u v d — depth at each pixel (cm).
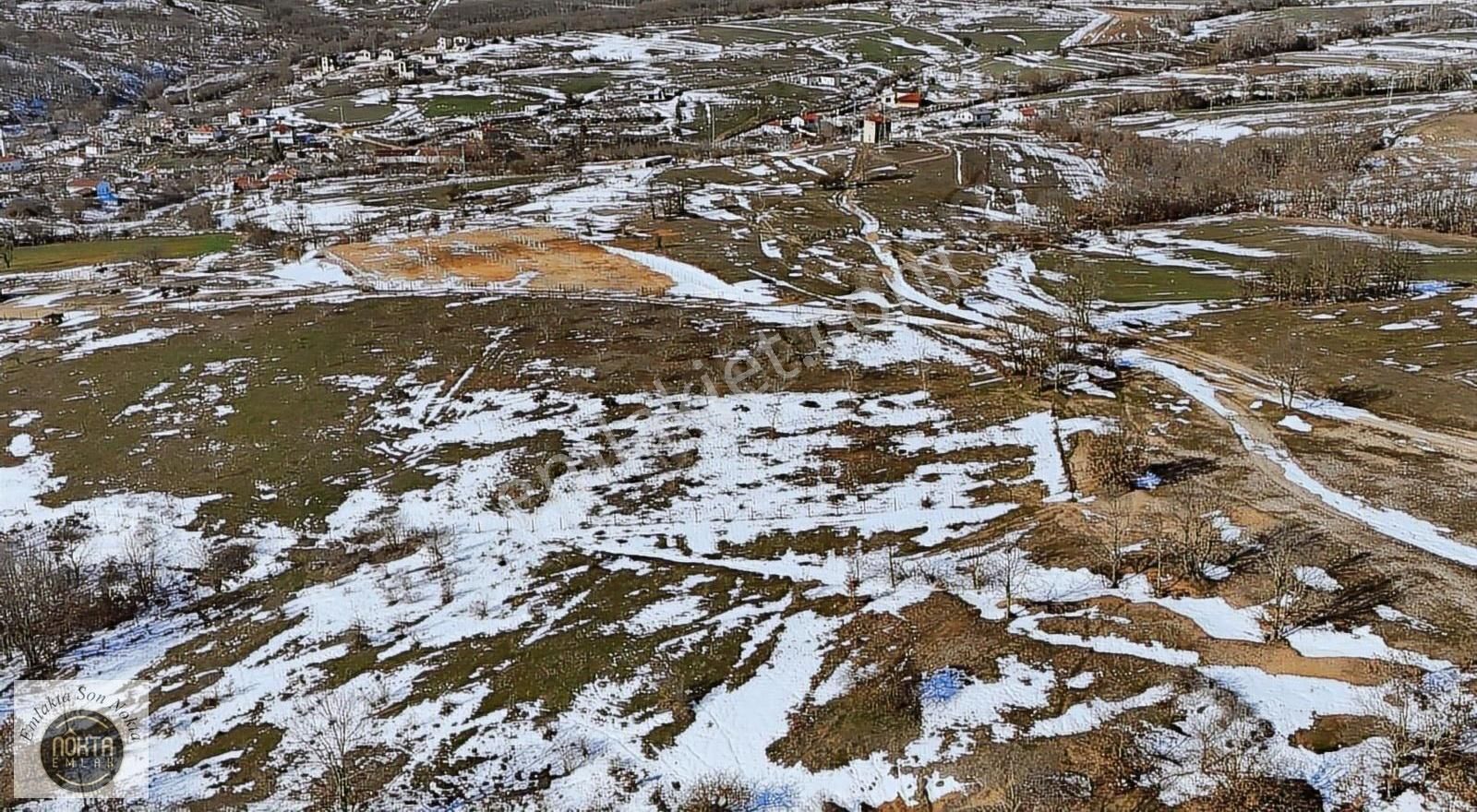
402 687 4559
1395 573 4731
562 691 4462
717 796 3803
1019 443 6394
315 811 3891
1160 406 6762
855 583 5031
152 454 6800
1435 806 3459
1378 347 7438
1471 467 5694
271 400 7506
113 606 5209
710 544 5516
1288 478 5709
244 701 4544
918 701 4206
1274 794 3556
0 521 6075
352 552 5619
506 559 5484
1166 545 5088
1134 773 3709
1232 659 4259
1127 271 9906
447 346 8412
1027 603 4762
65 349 8819
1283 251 10162
